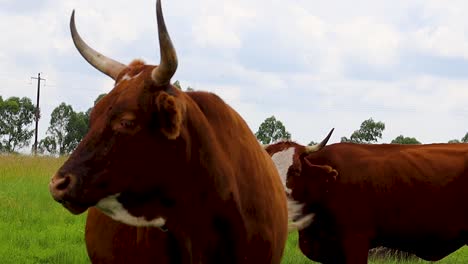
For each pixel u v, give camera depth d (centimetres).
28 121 5709
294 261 1137
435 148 1075
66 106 5184
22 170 2262
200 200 511
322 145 1051
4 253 1066
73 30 544
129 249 558
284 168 1040
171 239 534
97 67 539
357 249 1038
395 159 1054
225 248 529
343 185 1038
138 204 493
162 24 458
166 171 491
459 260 1247
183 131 494
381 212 1044
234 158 538
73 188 458
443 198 1044
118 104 477
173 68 471
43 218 1440
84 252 1098
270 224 556
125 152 473
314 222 1059
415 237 1055
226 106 561
